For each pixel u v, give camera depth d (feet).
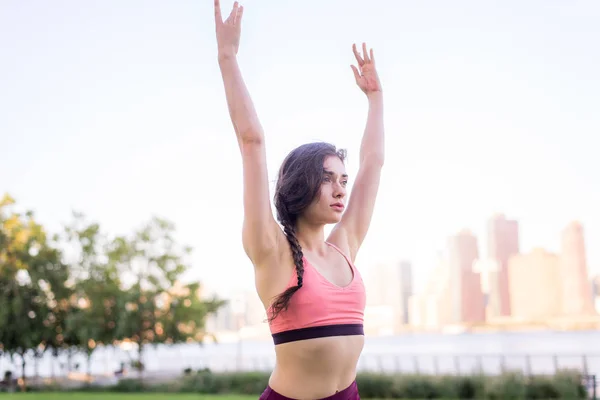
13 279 109.40
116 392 94.89
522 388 67.67
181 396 80.53
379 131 9.21
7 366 133.49
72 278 111.34
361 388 76.18
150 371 145.07
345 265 7.27
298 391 6.72
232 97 6.89
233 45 7.13
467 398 71.46
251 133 6.72
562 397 66.28
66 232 110.63
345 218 8.45
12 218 111.65
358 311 6.98
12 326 106.22
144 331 109.70
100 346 115.24
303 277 6.66
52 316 113.09
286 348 6.65
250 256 6.79
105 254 110.73
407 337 591.78
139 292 106.32
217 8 7.18
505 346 283.59
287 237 6.84
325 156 7.20
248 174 6.66
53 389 105.50
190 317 109.50
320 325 6.61
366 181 8.75
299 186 7.07
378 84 9.59
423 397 73.36
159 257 109.40
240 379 90.94
